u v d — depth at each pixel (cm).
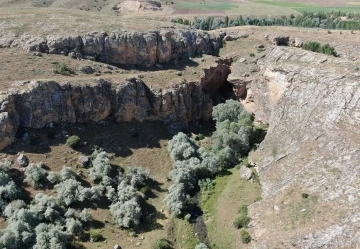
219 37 12388
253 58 11394
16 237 6269
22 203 6912
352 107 7688
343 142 7350
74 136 8356
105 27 10850
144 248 6738
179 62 11181
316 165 7362
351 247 5753
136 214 7269
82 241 6744
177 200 7669
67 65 9562
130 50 10544
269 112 9912
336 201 6519
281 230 6556
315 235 6122
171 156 9000
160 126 9725
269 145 8662
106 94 9081
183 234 7156
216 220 7431
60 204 7225
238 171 8606
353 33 12400
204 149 9244
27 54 9669
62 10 12700
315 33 12606
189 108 10269
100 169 7981
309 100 8562
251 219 7081
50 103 8406
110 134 8956
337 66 8888
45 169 7738
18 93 8125
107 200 7650
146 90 9762
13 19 10862
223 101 11244
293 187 7238
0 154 7656
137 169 8325
